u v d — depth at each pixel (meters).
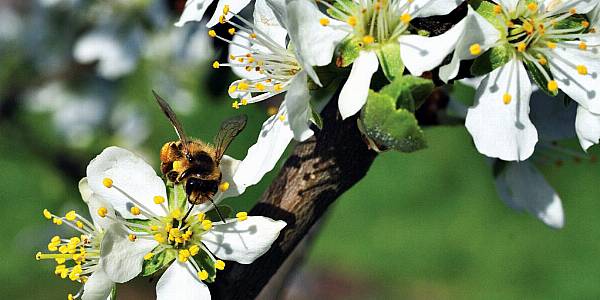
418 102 0.23
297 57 0.24
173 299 0.24
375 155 0.24
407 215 0.75
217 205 0.25
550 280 0.70
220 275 0.25
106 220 0.24
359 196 0.76
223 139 0.25
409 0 0.24
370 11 0.24
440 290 0.71
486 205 0.75
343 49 0.24
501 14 0.24
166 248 0.25
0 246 0.70
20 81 0.44
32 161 0.44
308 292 0.68
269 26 0.25
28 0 0.44
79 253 0.25
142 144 0.44
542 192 0.27
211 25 0.25
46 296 0.67
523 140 0.24
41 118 0.45
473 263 0.72
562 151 0.28
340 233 0.75
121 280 0.24
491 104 0.24
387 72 0.24
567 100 0.25
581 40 0.24
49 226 0.44
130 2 0.37
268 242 0.24
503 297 0.70
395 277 0.72
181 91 0.40
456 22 0.24
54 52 0.41
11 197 0.72
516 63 0.24
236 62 0.25
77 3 0.38
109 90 0.43
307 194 0.25
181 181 0.25
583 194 0.74
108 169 0.25
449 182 0.76
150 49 0.38
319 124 0.23
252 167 0.24
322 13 0.24
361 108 0.23
